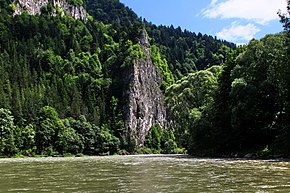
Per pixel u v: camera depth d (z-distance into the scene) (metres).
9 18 185.50
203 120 58.28
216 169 28.05
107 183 20.42
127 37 189.50
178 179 21.38
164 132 154.88
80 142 114.94
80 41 195.88
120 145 133.00
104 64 177.50
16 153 98.25
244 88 48.69
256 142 53.22
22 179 24.06
